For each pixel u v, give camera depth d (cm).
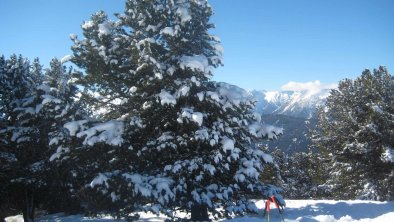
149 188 1483
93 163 1741
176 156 1645
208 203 1548
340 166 3073
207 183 1667
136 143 1673
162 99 1558
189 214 1958
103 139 1534
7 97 2695
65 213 2608
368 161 2906
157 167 1681
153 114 1677
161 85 1688
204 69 1622
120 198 1534
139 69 1622
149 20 1772
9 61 2775
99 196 1597
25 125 2577
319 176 4362
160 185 1488
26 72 2827
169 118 1677
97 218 2028
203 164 1564
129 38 1753
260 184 1750
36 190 2614
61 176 2198
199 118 1512
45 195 2703
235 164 1655
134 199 1523
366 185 2883
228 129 1623
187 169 1561
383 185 2773
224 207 1669
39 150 2445
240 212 1644
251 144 1820
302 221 1415
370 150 2783
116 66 1712
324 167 3500
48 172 2319
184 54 1784
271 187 1756
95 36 1723
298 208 1816
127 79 1759
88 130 1557
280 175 5150
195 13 1752
